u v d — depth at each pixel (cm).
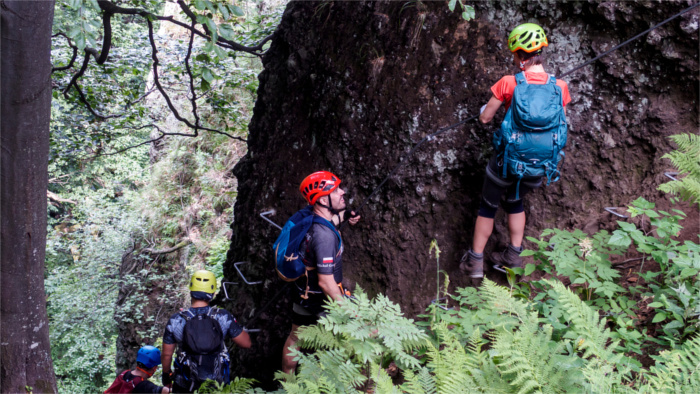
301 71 482
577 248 329
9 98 303
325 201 324
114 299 1293
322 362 242
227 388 322
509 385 218
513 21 381
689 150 322
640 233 317
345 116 429
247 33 788
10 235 318
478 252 350
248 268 495
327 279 309
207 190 1202
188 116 1228
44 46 306
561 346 238
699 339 226
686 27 334
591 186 371
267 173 491
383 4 433
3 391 327
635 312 310
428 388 230
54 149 848
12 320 325
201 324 385
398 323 223
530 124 287
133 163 1612
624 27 354
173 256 1223
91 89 762
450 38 397
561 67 371
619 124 364
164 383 435
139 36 805
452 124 387
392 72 412
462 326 300
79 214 1584
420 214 397
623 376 228
